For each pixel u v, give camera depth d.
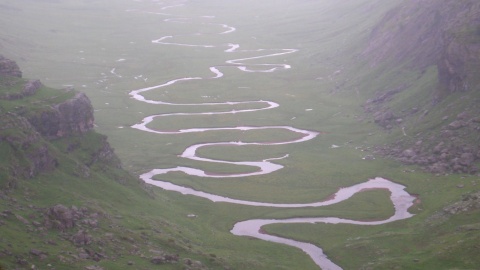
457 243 117.31
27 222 103.88
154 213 139.12
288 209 157.88
